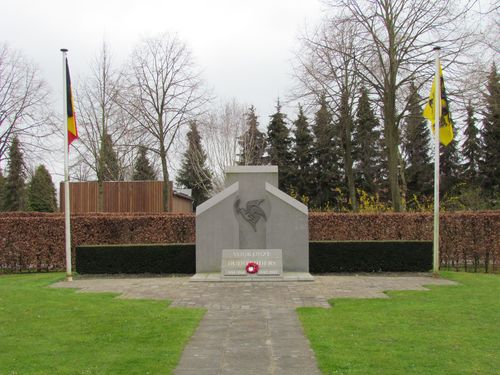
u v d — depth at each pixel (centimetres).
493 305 1027
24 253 1886
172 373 604
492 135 4062
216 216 1559
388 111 2328
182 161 5781
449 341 742
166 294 1223
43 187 5031
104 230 1955
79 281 1493
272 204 1559
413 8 2177
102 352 691
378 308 1011
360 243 1645
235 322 901
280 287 1318
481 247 1803
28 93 2933
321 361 645
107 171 4369
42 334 796
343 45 2361
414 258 1642
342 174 4556
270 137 4912
